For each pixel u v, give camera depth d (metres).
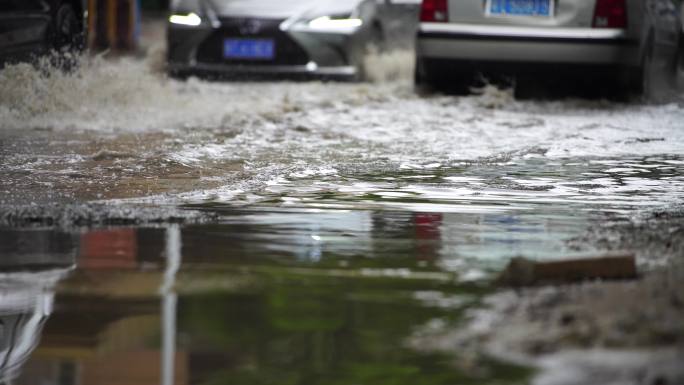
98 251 9.99
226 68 32.00
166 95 25.53
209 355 6.65
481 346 6.79
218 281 8.72
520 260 8.70
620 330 6.90
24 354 6.65
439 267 9.44
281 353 6.68
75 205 12.55
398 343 6.90
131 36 48.84
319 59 32.06
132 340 6.95
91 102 24.00
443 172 16.64
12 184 14.40
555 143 20.42
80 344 6.88
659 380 6.02
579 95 29.75
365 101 27.06
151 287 8.47
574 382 6.06
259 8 32.25
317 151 18.88
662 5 31.17
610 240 10.88
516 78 29.50
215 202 13.38
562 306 7.61
